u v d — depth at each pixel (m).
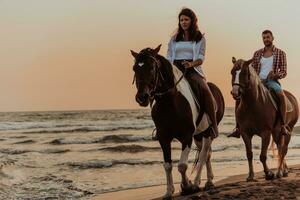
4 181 12.47
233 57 9.62
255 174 12.16
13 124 50.06
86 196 10.07
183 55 8.27
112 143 28.52
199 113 8.11
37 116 74.75
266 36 10.14
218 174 12.89
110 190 10.76
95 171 14.85
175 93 7.48
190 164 16.41
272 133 10.18
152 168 15.31
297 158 18.48
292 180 9.95
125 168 15.44
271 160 17.42
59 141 29.55
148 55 7.08
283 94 10.01
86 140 29.97
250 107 9.45
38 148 25.14
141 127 43.78
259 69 10.30
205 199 7.66
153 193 9.89
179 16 8.28
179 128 7.60
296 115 11.02
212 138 8.62
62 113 91.75
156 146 25.06
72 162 17.30
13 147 25.80
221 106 9.09
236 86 9.02
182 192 8.38
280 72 10.02
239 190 8.45
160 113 7.54
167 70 7.46
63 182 12.36
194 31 8.24
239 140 28.73
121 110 125.50
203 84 8.21
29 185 11.80
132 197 9.45
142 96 6.88
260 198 7.56
